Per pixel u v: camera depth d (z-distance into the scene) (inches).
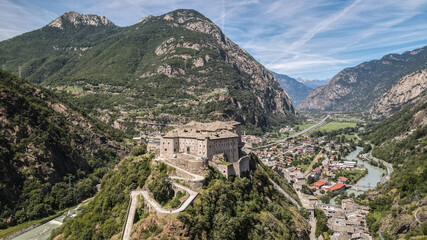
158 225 5506.9
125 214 6441.9
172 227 5364.2
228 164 7529.5
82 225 7352.4
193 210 5866.1
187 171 7145.7
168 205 6082.7
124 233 5900.6
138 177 7755.9
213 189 6560.0
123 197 7249.0
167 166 7416.3
